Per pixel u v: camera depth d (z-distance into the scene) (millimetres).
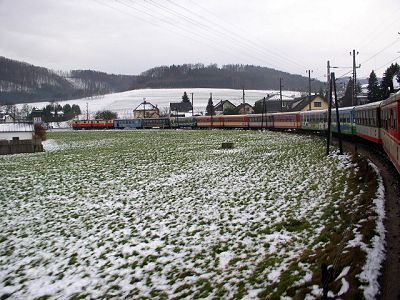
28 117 163625
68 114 187625
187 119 101438
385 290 8336
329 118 31328
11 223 19703
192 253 14133
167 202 21328
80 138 80438
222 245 14469
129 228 17500
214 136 66875
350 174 21797
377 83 79875
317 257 11406
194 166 33000
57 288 12695
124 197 23250
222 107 141500
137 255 14492
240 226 16281
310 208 17188
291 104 112625
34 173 34000
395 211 13047
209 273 12359
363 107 31094
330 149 34281
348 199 16875
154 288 11930
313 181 22469
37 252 15773
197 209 19469
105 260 14359
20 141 55875
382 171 19953
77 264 14281
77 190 26062
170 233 16391
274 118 69812
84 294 12109
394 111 16656
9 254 15820
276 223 15992
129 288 12156
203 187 24297
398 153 15594
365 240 10719
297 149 38344
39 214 20906
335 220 14766
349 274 9086
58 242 16609
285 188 21828
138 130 105562
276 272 11336
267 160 33000
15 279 13633
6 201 24188
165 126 107188
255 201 19891
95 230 17656
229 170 29688
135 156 42750
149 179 28312
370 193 15719
